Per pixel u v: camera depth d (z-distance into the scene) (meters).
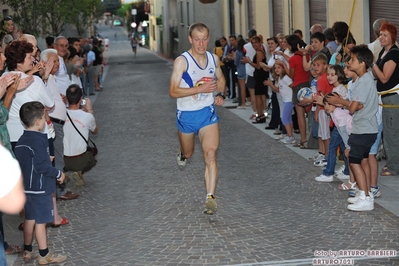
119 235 7.51
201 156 12.43
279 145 13.34
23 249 7.06
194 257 6.48
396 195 8.81
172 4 61.84
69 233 7.70
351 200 8.22
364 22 15.54
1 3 22.94
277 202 8.75
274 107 15.24
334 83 9.36
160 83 32.34
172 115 19.36
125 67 48.06
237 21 33.75
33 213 6.47
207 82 7.67
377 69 9.61
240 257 6.40
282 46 13.53
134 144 14.44
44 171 6.31
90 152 9.95
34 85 7.69
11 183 1.90
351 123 8.64
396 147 9.93
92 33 70.56
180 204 8.85
